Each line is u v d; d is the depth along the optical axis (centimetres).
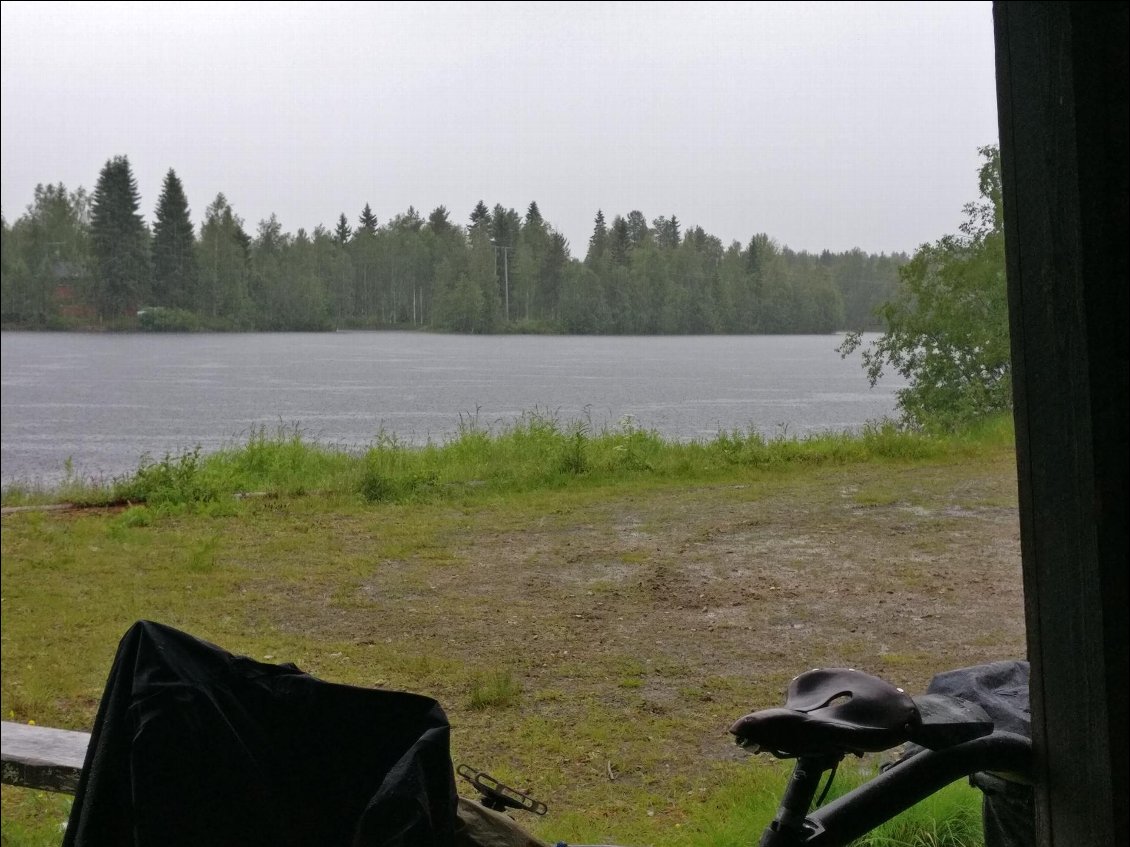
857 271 9231
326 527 1032
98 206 14050
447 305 13500
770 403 3134
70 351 9219
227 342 11312
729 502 1122
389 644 645
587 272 12888
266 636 668
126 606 745
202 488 1192
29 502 1217
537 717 507
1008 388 1512
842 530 966
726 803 388
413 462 1355
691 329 12188
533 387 4319
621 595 757
